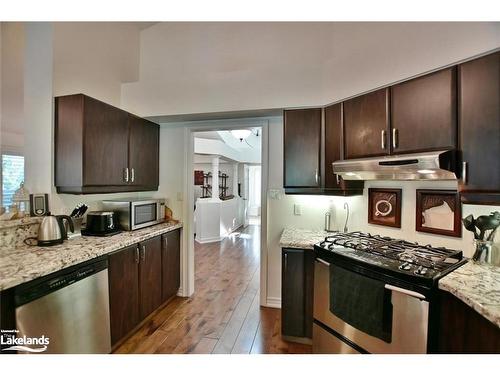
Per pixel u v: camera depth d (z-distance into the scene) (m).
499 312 1.01
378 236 2.15
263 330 2.35
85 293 1.74
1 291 1.32
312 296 2.12
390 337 1.47
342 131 2.13
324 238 2.25
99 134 2.19
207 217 5.70
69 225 2.11
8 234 1.79
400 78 1.81
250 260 4.38
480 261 1.56
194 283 3.41
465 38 1.53
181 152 3.04
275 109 2.46
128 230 2.49
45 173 2.11
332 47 2.53
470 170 1.41
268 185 2.78
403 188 2.05
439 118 1.53
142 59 3.08
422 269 1.43
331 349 1.83
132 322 2.21
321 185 2.30
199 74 2.66
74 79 2.27
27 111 2.15
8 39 2.50
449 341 1.27
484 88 1.36
